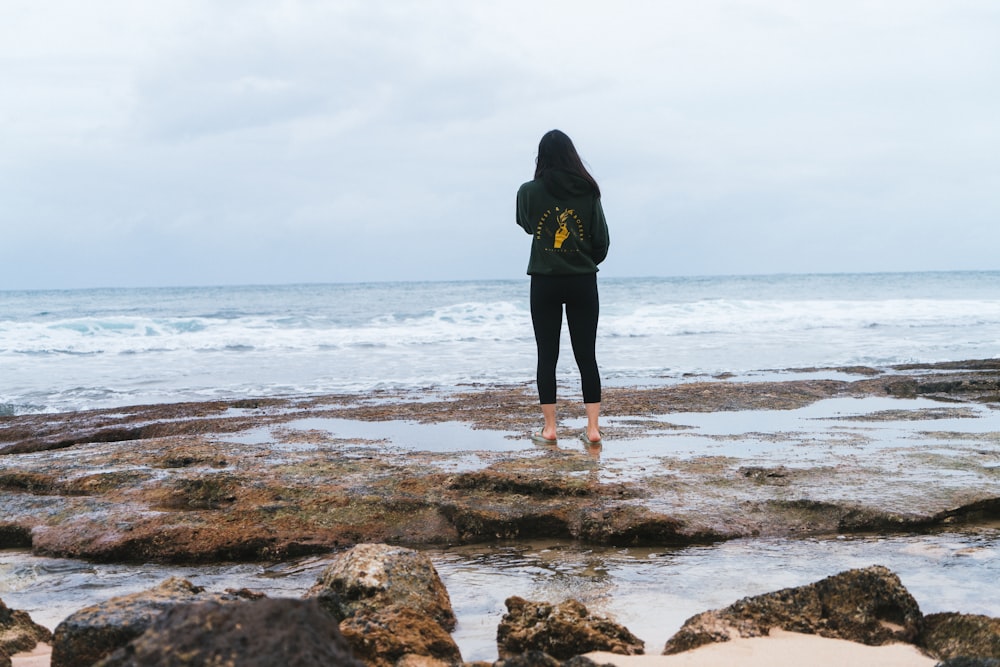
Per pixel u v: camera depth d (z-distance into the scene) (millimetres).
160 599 2742
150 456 6016
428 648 2701
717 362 15602
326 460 5812
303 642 1614
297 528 4516
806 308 31812
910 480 5027
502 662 2395
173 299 53312
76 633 2506
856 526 4430
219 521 4551
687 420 7758
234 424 7914
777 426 7348
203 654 1572
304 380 13539
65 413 9344
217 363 16562
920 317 28344
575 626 2770
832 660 2592
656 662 2559
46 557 4355
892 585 2867
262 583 3797
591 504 4664
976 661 2275
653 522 4316
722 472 5328
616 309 31797
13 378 14188
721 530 4336
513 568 3947
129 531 4391
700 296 49000
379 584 3062
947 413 8000
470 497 4852
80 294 69938
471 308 29016
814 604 2900
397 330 23469
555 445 6477
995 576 3518
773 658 2602
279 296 55531
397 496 4871
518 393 9969
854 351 17484
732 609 2902
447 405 9008
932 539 4168
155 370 15344
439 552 4309
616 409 8484
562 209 6219
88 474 5488
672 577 3689
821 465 5500
